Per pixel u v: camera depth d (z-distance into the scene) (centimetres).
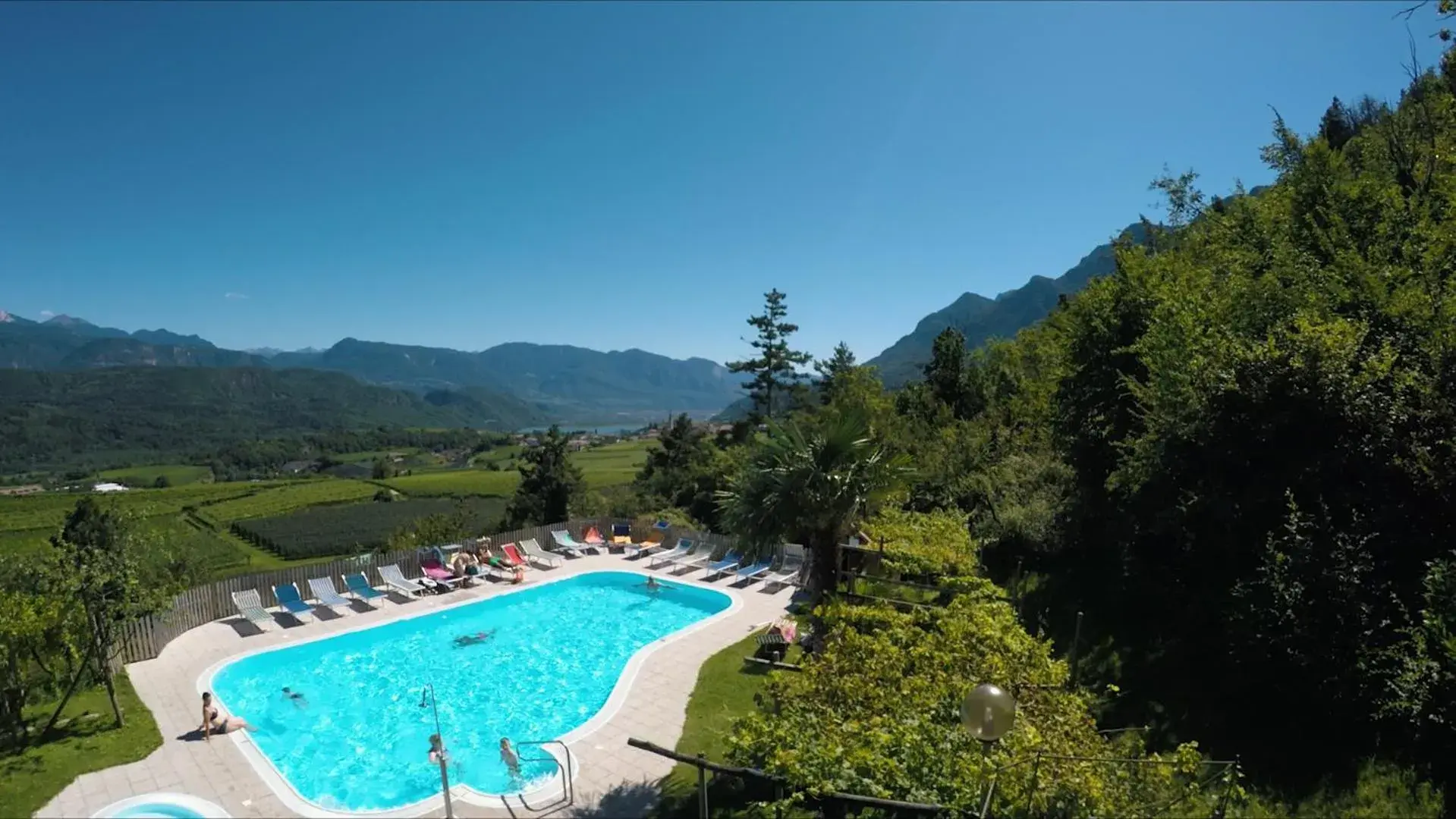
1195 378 1330
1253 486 1193
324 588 2291
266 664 1852
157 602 1538
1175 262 2114
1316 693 996
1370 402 1084
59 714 1430
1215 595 1253
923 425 3112
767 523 1458
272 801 1185
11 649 1359
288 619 2112
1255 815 862
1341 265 1391
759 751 891
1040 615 1702
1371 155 1989
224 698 1669
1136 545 1531
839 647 1094
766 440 1492
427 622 2191
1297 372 1154
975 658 1025
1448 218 1358
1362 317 1245
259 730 1543
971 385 3928
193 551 4034
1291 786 964
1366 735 953
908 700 961
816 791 778
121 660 1741
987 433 2622
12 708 1407
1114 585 1659
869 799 769
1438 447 1034
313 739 1514
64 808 1140
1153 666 1345
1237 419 1216
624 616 2302
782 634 1747
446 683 1806
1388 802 862
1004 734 756
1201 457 1302
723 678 1656
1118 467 1734
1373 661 946
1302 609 1012
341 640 2000
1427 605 935
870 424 1545
